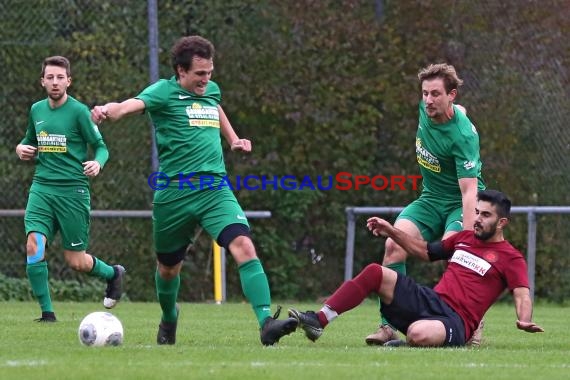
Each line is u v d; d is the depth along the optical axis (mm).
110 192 49344
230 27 50250
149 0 48469
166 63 49781
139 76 49188
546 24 50969
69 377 18484
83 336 24312
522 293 25375
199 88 25203
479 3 50906
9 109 48500
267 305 24344
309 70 51062
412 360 21734
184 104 25094
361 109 51656
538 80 51375
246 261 24438
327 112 51531
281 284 52219
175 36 49906
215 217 24703
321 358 21891
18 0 48469
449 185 28828
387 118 52062
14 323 33469
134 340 27219
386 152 52281
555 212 47781
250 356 22062
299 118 51188
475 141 27984
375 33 51219
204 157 24969
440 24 51031
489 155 51062
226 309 42938
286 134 51500
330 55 51156
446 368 20422
